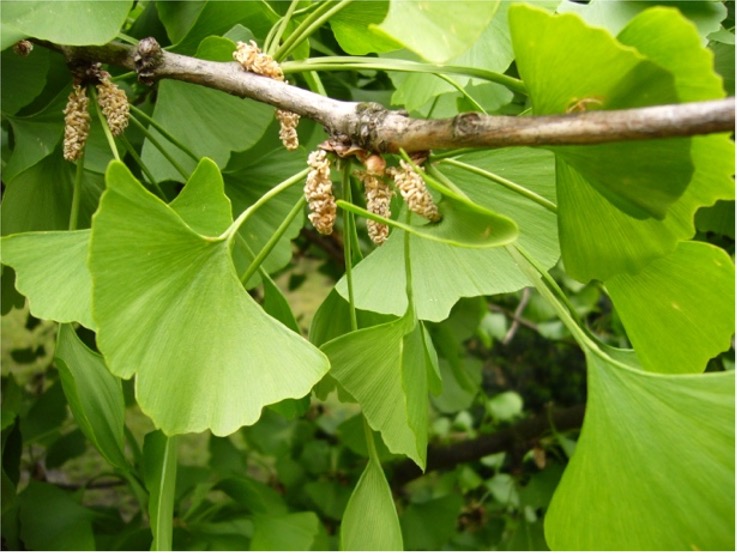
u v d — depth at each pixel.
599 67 0.23
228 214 0.27
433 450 0.72
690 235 0.26
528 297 0.80
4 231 0.35
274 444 0.74
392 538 0.28
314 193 0.27
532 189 0.33
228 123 0.40
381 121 0.27
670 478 0.25
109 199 0.24
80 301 0.28
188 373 0.26
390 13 0.23
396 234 0.32
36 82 0.40
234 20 0.37
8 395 0.42
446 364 0.60
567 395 0.98
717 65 0.35
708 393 0.25
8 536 0.46
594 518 0.26
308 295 1.48
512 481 0.69
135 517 0.49
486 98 0.41
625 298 0.29
